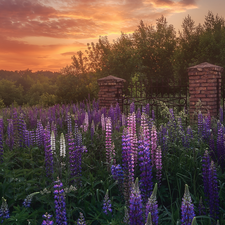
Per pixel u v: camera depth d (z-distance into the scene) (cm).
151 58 2855
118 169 334
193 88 757
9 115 978
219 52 1928
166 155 438
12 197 308
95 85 2239
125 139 327
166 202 359
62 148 353
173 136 483
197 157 444
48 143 392
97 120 746
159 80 2669
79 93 2278
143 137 325
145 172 310
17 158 422
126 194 313
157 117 803
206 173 326
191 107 762
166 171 378
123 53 2180
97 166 441
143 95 1230
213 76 720
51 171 371
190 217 191
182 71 2147
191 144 482
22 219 248
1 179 356
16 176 331
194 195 350
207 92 729
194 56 2119
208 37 1981
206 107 726
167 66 2830
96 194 351
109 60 2192
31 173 363
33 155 461
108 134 440
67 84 2350
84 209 313
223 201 335
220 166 408
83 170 434
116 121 690
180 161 419
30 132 536
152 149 390
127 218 243
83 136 587
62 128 758
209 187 307
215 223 283
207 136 509
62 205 257
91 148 534
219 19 2216
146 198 303
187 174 402
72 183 365
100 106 1006
